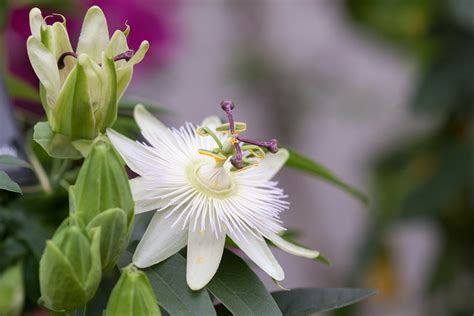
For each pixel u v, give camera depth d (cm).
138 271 66
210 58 162
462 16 100
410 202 109
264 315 68
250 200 71
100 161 66
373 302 119
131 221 67
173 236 69
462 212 110
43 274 66
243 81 152
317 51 160
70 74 69
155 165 70
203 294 68
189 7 159
